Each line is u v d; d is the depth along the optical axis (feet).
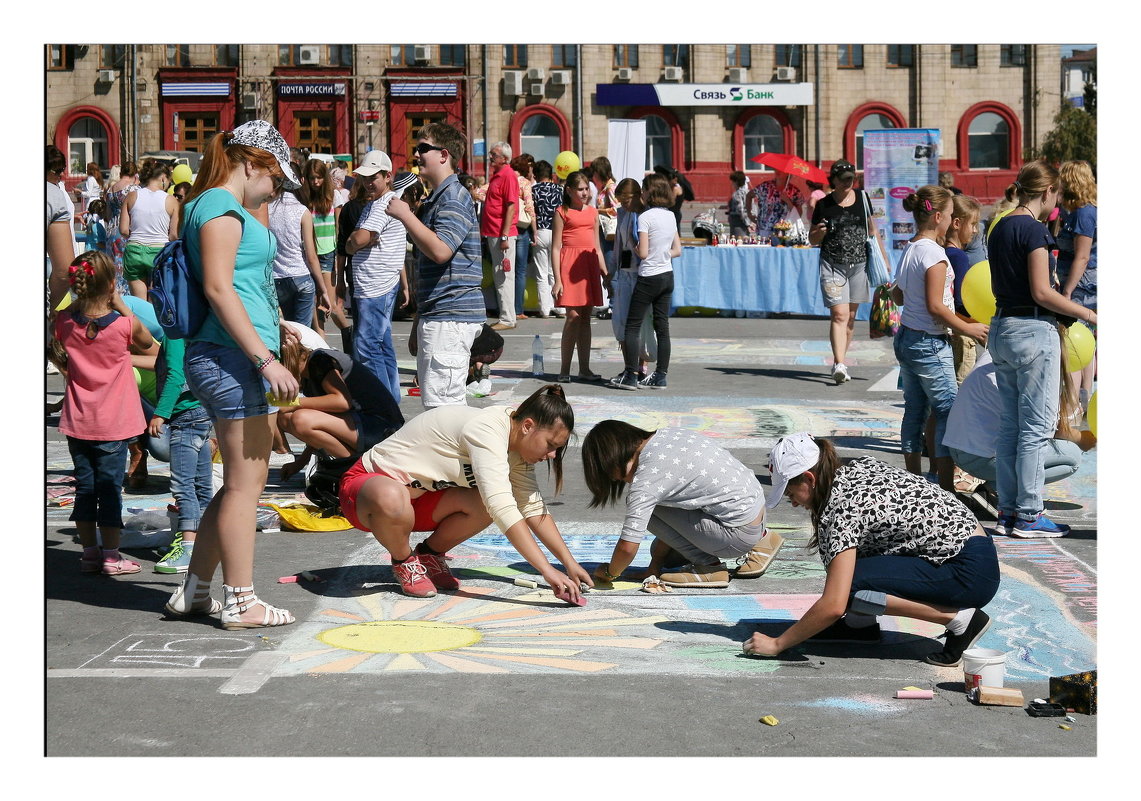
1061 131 119.75
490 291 57.21
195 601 16.07
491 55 119.44
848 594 14.28
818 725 12.67
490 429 16.43
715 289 57.52
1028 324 20.40
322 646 14.99
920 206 23.82
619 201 36.83
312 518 21.22
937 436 23.66
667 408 33.40
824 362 43.27
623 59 121.60
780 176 72.43
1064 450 22.18
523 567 19.01
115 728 12.42
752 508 17.20
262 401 15.34
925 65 122.31
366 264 27.89
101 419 17.83
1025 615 16.47
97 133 118.73
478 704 13.12
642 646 15.14
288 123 118.73
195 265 14.87
